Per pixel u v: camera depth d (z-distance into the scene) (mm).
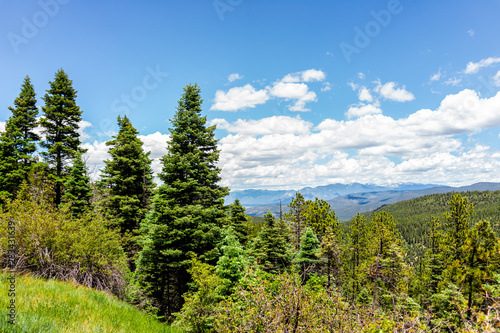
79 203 21875
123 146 23047
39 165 23688
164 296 18078
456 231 25875
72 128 26469
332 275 25297
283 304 5629
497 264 16141
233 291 11062
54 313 5164
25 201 10055
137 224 22188
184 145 19281
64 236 9742
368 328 5863
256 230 37062
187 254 15500
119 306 8164
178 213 16516
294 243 30688
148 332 6559
